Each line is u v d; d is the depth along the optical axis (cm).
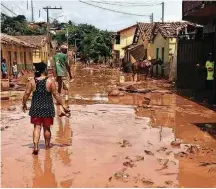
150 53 3638
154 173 631
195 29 2202
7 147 795
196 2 1548
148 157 722
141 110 1297
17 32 6216
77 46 8750
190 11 1653
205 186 577
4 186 569
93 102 1491
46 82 748
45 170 644
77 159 707
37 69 756
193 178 610
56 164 677
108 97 1664
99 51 6938
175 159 714
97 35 7169
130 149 779
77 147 793
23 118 1127
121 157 720
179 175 623
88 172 633
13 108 1316
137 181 590
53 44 6347
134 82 2497
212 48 1808
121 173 620
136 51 4094
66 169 649
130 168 655
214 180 604
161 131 960
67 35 7619
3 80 1998
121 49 5750
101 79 2894
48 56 5047
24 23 6988
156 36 3334
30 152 755
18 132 938
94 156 727
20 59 3612
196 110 1309
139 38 4412
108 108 1334
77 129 973
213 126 1033
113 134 918
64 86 1259
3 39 2822
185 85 2008
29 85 748
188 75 1972
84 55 7738
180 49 2052
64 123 1052
